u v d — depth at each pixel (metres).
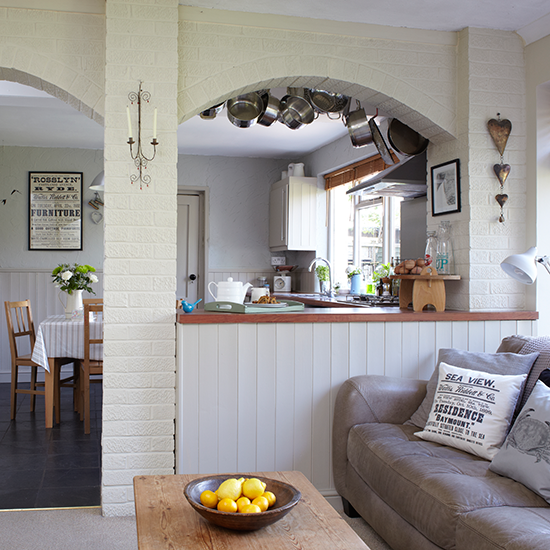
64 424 4.35
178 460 2.67
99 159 6.23
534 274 2.51
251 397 2.74
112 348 2.66
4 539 2.41
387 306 3.93
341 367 2.85
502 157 3.14
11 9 2.69
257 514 1.37
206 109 3.02
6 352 6.04
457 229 3.21
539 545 1.49
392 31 3.06
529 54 3.15
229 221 6.59
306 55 2.95
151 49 2.69
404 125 3.43
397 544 2.13
